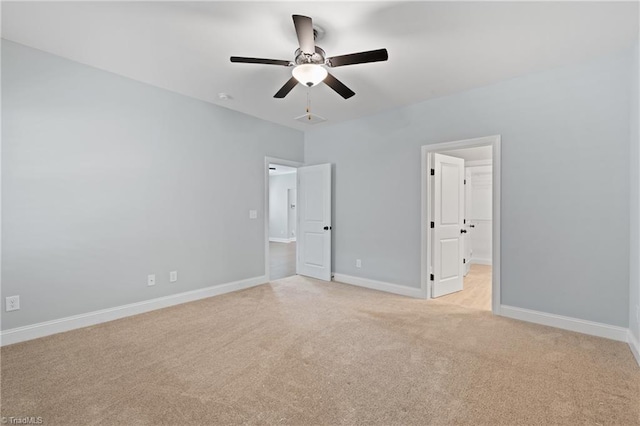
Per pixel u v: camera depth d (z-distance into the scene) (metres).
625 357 2.31
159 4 2.02
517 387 1.93
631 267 2.51
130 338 2.67
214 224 4.02
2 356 2.33
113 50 2.65
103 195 3.05
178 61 2.84
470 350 2.44
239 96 3.70
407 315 3.25
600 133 2.70
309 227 5.11
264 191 4.65
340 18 2.17
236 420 1.65
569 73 2.84
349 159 4.62
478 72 3.01
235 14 2.13
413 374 2.09
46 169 2.71
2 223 2.51
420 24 2.24
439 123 3.67
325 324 3.00
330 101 3.83
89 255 2.96
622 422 1.61
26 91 2.60
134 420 1.64
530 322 3.04
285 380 2.02
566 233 2.87
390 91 3.49
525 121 3.07
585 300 2.78
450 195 4.13
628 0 1.94
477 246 6.48
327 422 1.63
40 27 2.30
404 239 4.02
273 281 4.79
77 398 1.83
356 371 2.13
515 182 3.13
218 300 3.79
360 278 4.50
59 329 2.78
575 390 1.89
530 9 2.05
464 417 1.66
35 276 2.66
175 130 3.61
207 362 2.26
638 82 2.30
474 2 1.99
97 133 3.01
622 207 2.60
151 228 3.41
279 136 4.87
